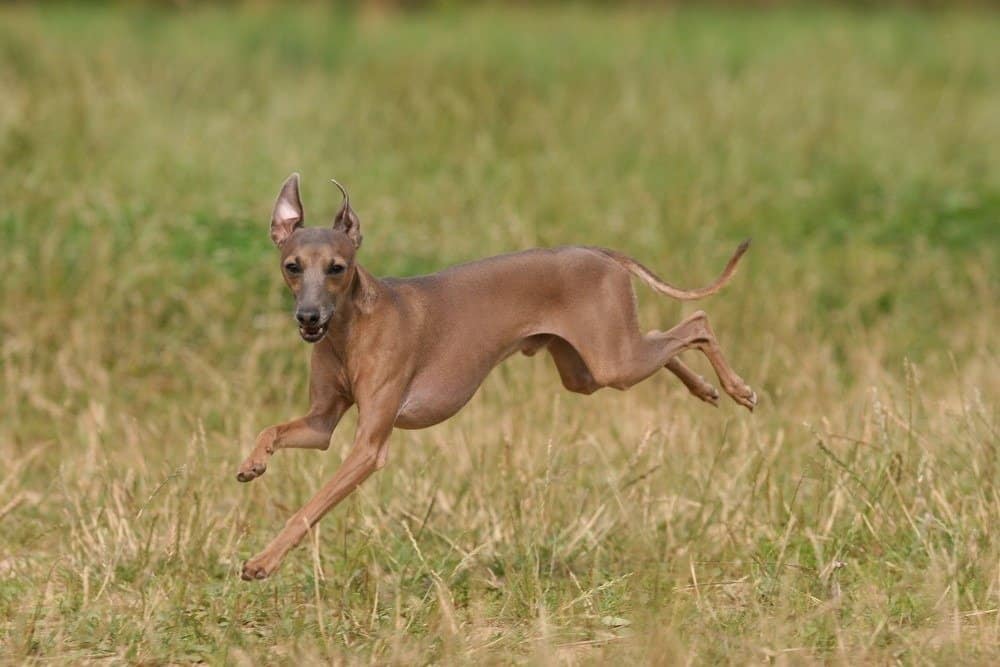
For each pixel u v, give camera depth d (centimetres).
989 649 1481
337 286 1529
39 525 1961
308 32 4669
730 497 1914
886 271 2927
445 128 3497
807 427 1875
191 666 1527
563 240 2850
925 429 2078
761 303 2702
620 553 1841
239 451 2102
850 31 5325
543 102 3756
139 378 2489
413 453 2112
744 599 1684
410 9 5559
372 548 1797
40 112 3155
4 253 2627
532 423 2184
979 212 3188
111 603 1666
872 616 1571
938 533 1773
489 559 1822
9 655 1521
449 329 1634
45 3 5162
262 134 3284
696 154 3400
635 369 1719
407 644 1521
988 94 4456
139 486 2000
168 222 2789
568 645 1555
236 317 2609
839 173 3369
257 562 1502
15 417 2331
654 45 4716
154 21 4722
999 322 2719
